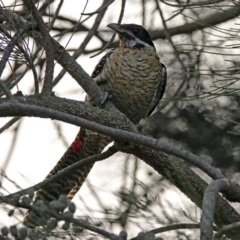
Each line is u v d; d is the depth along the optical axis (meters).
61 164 11.87
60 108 8.94
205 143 15.80
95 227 5.46
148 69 12.43
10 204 5.43
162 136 15.91
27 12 9.48
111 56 12.45
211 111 15.61
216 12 14.69
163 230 5.89
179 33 15.34
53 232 5.48
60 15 15.98
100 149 12.27
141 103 12.72
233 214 8.62
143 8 14.50
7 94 7.82
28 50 8.58
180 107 15.71
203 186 8.86
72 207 5.44
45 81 8.96
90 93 10.26
